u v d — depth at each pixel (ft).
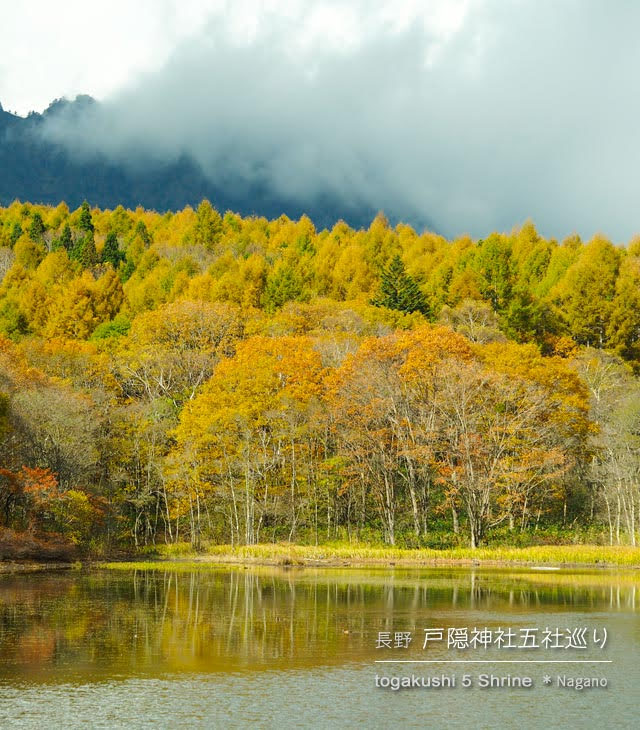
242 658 95.91
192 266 566.36
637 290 448.65
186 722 71.41
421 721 73.20
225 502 293.23
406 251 610.24
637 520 284.00
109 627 115.55
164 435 298.35
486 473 270.87
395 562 243.19
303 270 528.22
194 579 187.11
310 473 288.10
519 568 221.87
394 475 300.40
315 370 299.38
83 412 263.90
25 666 90.68
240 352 315.17
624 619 125.80
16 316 447.01
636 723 73.31
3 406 208.33
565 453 291.99
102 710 74.43
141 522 303.07
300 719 72.84
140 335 372.58
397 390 275.39
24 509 233.76
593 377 348.18
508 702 79.66
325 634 111.65
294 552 253.85
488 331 395.34
